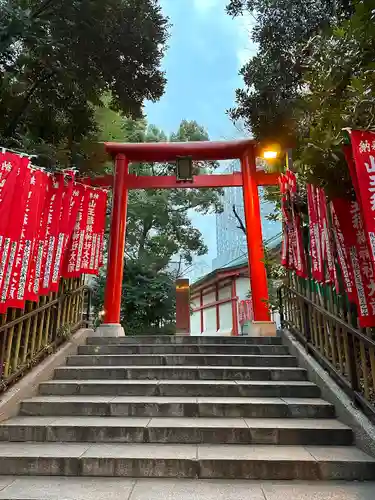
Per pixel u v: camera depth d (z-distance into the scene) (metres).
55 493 2.84
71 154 6.98
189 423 3.94
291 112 5.25
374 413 3.56
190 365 5.79
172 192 15.30
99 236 7.13
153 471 3.20
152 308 12.88
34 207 4.64
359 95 2.99
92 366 5.75
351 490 2.90
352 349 4.14
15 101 6.06
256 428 3.74
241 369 5.32
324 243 4.62
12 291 4.29
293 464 3.16
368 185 2.87
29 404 4.38
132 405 4.32
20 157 4.45
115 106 6.87
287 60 5.19
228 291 17.89
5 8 4.79
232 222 22.80
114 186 9.31
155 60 6.11
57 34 5.27
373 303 3.56
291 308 6.67
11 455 3.30
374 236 2.82
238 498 2.77
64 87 6.10
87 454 3.33
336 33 3.49
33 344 5.17
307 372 5.27
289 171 6.00
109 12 5.33
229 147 9.39
